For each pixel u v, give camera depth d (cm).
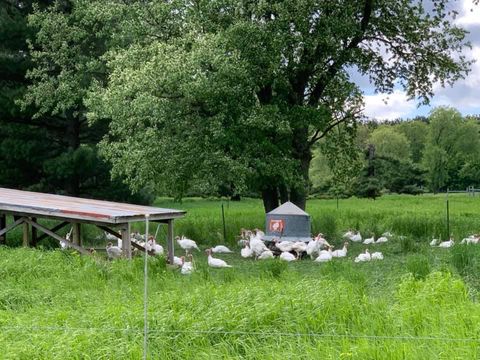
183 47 2172
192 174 2250
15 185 3092
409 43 2731
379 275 1397
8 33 2933
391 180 7288
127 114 2136
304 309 917
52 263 1427
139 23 2327
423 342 788
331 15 2395
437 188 8694
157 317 880
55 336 826
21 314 981
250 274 1450
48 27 2803
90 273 1355
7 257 1479
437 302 976
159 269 1414
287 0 2252
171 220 1834
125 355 772
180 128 2236
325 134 2605
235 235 2450
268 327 867
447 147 9212
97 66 2673
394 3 2628
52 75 3081
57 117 3142
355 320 910
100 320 899
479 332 801
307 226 2095
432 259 1608
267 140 2225
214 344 830
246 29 2205
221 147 2242
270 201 2584
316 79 2600
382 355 746
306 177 2506
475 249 1471
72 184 3062
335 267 1378
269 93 2469
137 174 2256
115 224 1658
